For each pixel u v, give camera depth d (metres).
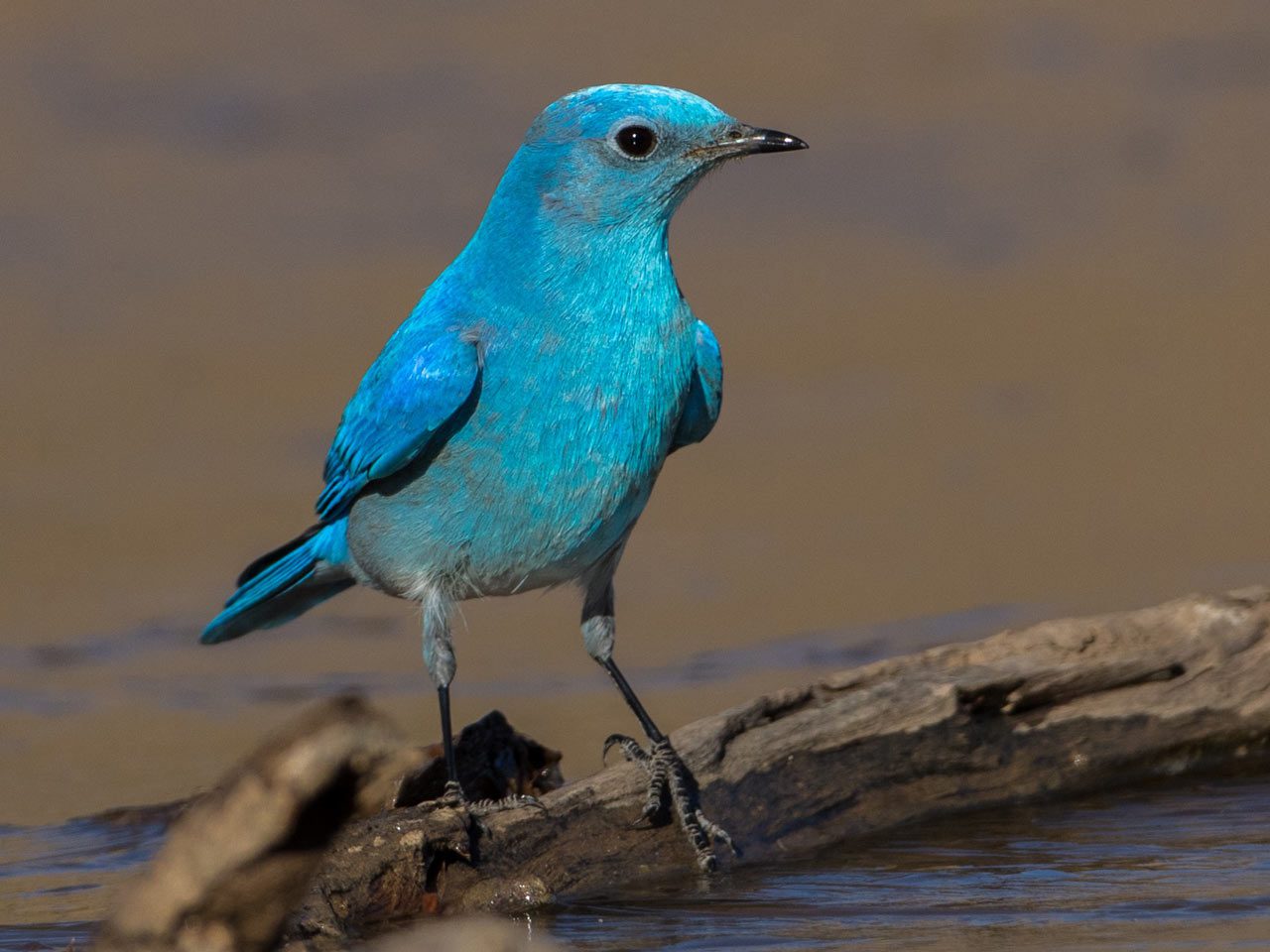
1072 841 10.29
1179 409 21.34
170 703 13.80
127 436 20.48
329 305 23.92
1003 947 8.46
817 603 15.88
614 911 9.51
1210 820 10.59
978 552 17.16
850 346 23.55
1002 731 11.09
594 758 11.95
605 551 10.59
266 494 18.83
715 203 27.67
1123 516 18.05
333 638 15.65
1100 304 24.69
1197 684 11.36
